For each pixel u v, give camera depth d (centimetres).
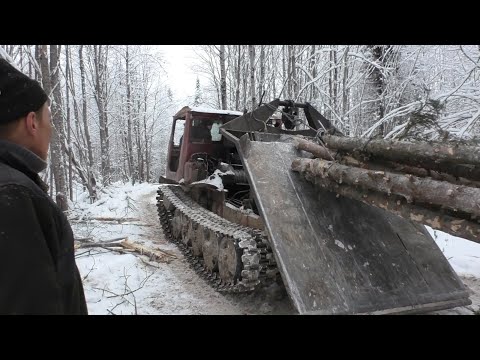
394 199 332
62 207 939
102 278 527
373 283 377
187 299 466
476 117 740
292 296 346
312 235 392
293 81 1402
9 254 101
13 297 99
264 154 443
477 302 485
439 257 426
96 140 3228
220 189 588
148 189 1650
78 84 2520
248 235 446
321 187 428
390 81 1121
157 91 3619
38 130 138
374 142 353
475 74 907
